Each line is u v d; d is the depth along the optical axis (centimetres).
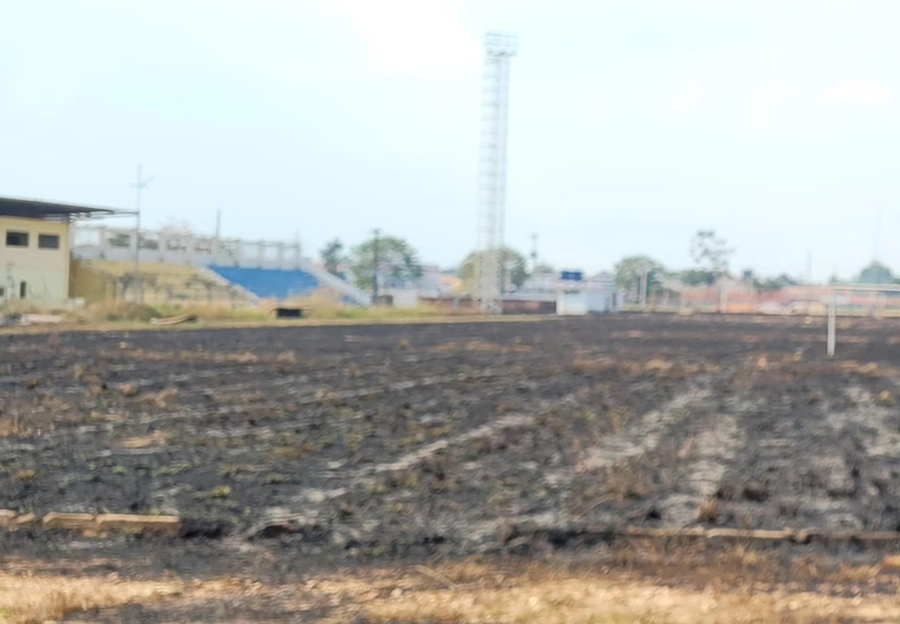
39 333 5200
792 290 14725
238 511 1361
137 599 968
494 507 1371
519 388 2958
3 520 1296
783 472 1634
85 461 1692
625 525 1278
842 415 2388
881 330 7550
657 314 12144
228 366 3541
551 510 1358
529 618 888
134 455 1752
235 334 5612
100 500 1416
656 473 1603
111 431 2011
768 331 7181
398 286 15412
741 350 4928
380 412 2336
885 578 1052
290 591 1005
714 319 10181
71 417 2183
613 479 1519
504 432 2039
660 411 2428
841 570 1076
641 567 1097
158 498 1429
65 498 1427
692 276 18038
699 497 1440
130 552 1177
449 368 3647
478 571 1085
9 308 6153
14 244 6975
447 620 891
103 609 931
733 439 1984
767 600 953
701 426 2162
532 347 5034
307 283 11375
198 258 10662
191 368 3438
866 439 2011
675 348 5075
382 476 1571
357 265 15175
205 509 1367
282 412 2317
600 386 3042
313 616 912
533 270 16938
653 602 945
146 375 3166
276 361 3756
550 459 1731
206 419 2180
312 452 1791
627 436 2005
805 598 968
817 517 1338
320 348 4634
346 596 985
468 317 9619
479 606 935
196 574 1080
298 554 1170
